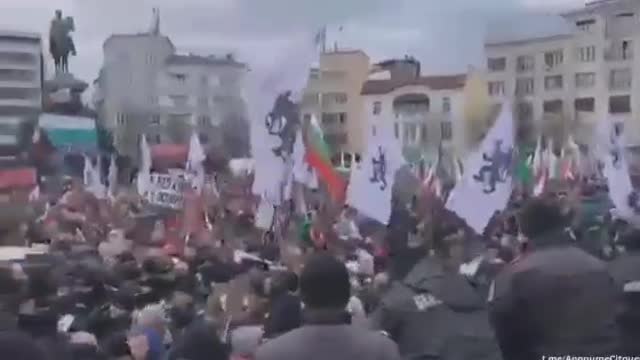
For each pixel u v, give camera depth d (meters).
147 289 8.27
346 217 13.27
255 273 7.59
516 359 5.24
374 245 12.05
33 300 5.09
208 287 8.70
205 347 6.55
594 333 5.11
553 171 17.83
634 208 15.90
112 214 14.12
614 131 18.33
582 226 11.41
